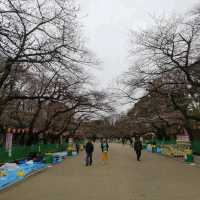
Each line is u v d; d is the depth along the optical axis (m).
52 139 60.00
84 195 14.81
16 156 31.61
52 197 14.31
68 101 40.50
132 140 97.69
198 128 48.22
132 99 38.00
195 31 32.38
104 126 149.88
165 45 33.25
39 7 19.94
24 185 18.19
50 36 21.08
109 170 27.22
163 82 36.75
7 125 45.16
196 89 35.62
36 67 21.78
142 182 19.28
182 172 25.23
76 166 31.52
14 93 32.16
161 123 69.19
